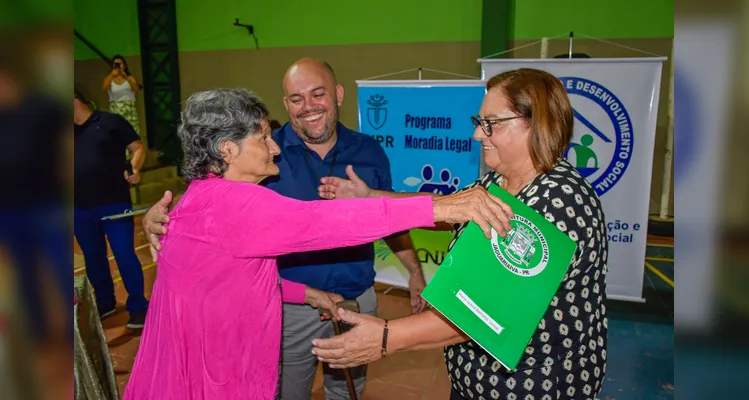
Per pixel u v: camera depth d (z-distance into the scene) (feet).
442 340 3.85
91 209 10.81
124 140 10.83
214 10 25.02
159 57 26.94
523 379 3.91
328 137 6.36
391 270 13.23
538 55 20.13
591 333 3.89
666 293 13.23
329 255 6.29
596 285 3.86
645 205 11.45
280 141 6.52
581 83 11.27
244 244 3.58
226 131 3.79
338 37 23.07
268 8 24.04
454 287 3.40
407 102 11.98
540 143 3.84
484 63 11.60
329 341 3.92
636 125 11.16
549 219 3.59
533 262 3.36
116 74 24.40
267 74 24.73
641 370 9.48
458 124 11.59
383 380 9.19
